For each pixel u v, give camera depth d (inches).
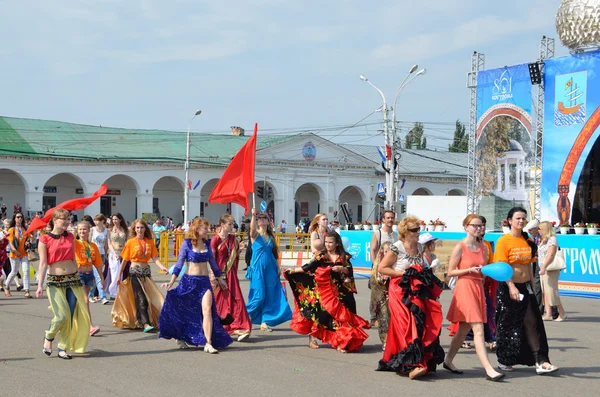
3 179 1835.6
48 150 1814.7
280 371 319.0
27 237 648.4
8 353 361.4
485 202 914.1
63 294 350.9
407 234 315.6
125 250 443.8
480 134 915.4
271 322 436.5
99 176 1895.9
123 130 2130.9
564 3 886.4
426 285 305.9
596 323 492.7
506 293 317.7
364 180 2388.0
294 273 382.0
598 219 965.8
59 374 310.7
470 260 309.7
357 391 280.1
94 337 418.6
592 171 967.6
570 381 303.4
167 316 374.0
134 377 304.7
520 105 861.8
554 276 504.4
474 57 916.6
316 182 2276.1
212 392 276.4
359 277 882.8
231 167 470.6
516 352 315.6
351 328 369.7
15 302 600.7
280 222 2196.1
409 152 2596.0
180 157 2041.1
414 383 296.4
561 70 804.0
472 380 304.0
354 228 924.0
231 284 413.4
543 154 822.5
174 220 2143.2
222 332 378.0
